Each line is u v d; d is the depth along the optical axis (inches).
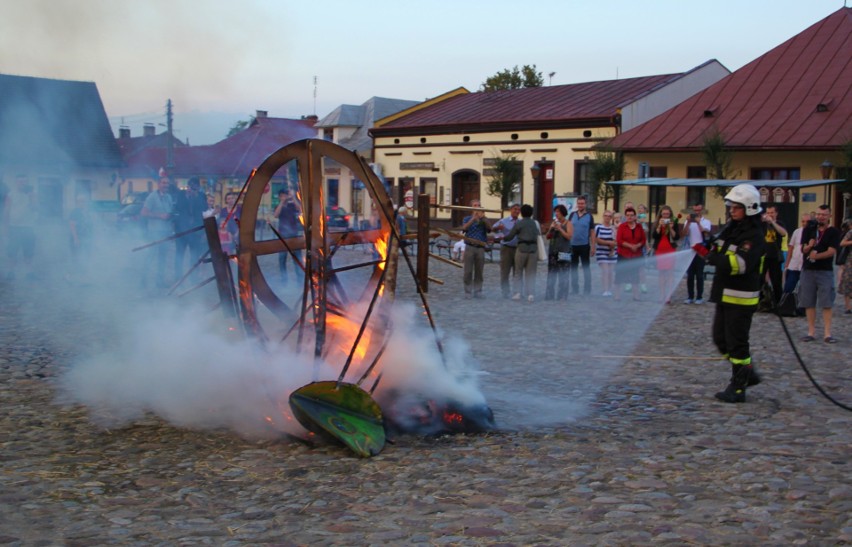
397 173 1894.7
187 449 249.3
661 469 234.2
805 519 195.6
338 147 280.2
